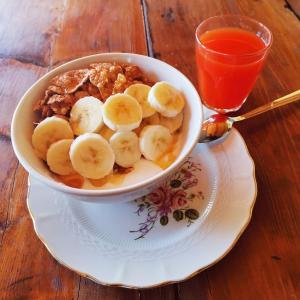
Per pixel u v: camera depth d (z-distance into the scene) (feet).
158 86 0.83
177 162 0.71
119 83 0.87
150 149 0.80
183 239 0.73
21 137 0.78
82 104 0.85
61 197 0.80
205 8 1.32
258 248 0.72
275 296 0.66
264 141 0.92
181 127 0.88
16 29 1.30
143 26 1.28
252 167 0.83
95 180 0.78
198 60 1.01
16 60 1.18
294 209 0.78
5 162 0.90
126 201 0.75
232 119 0.95
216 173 0.85
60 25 1.31
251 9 1.30
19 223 0.79
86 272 0.68
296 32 1.20
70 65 0.91
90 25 1.30
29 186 0.81
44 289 0.68
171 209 0.80
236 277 0.68
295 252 0.71
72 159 0.74
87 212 0.79
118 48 1.20
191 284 0.68
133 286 0.65
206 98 1.06
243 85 0.97
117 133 0.79
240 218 0.75
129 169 0.81
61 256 0.70
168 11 1.32
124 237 0.75
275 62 1.11
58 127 0.80
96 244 0.73
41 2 1.42
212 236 0.73
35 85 0.87
